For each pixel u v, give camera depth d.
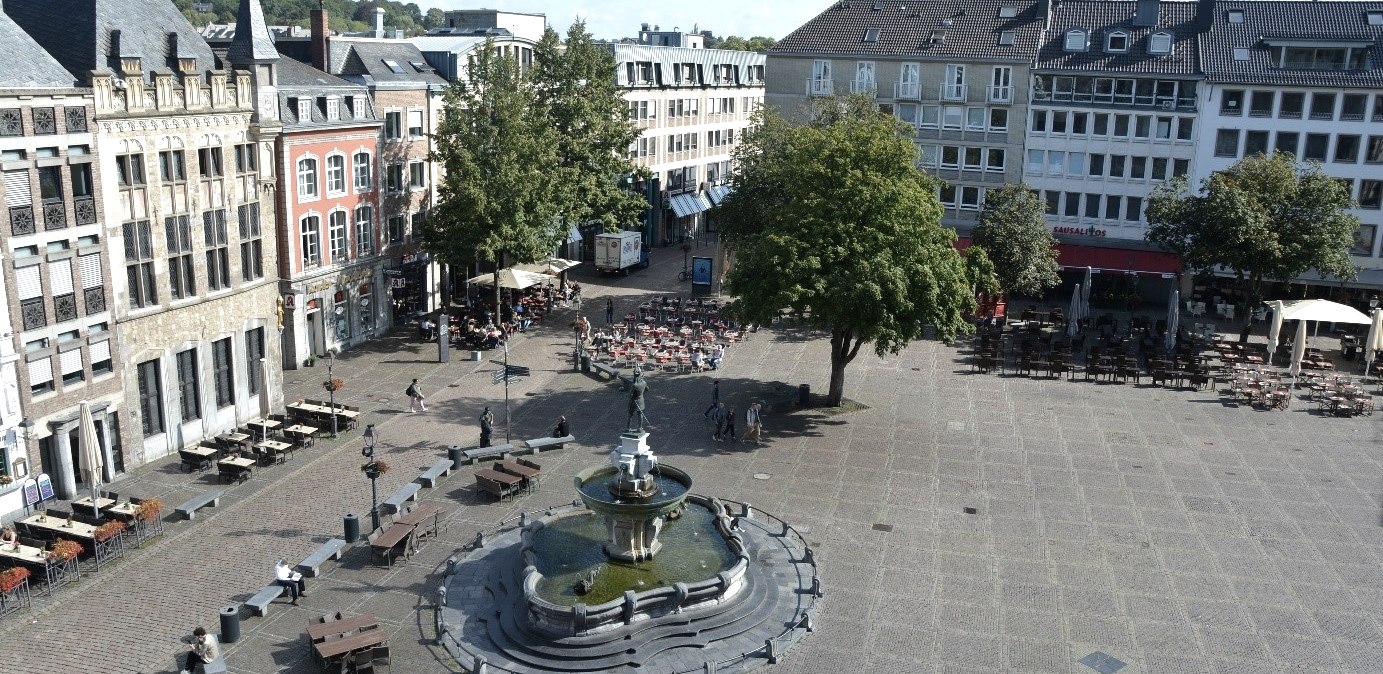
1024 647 26.53
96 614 27.80
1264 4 71.06
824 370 54.34
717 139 107.94
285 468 38.94
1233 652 26.36
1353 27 67.81
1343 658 26.11
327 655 24.19
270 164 46.38
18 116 32.38
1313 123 66.31
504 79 58.03
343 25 160.12
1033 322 63.06
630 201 69.69
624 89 77.62
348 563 31.00
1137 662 25.86
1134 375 52.19
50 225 33.88
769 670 25.34
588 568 29.47
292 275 52.38
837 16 80.00
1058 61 71.75
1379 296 67.19
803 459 40.38
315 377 51.88
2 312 32.47
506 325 60.12
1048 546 32.53
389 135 60.72
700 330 61.22
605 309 69.25
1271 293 68.88
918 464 39.94
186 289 40.44
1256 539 33.22
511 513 34.84
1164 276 69.62
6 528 30.89
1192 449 42.12
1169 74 68.69
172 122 38.59
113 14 39.06
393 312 62.69
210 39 74.19
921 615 28.12
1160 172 70.69
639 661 25.55
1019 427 44.81
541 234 60.53
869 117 61.66
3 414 32.88
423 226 59.22
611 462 31.30
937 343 60.62
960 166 75.56
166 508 34.88
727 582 27.72
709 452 41.16
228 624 26.16
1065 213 73.88
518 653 25.83
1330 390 49.56
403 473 38.50
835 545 32.41
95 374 36.53
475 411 46.56
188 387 41.12
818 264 42.72
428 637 26.75
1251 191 58.00
